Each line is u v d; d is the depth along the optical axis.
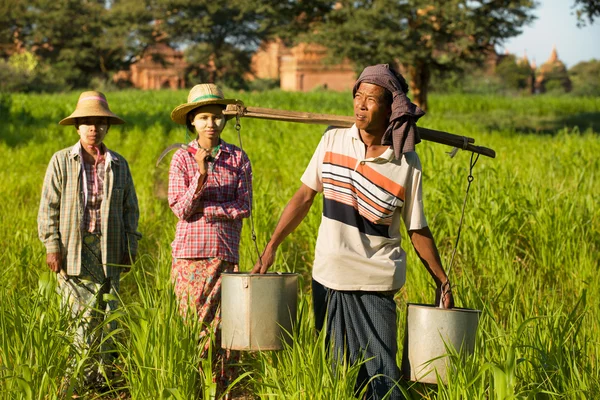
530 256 7.31
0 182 11.88
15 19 90.00
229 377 4.59
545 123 34.94
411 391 3.93
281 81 94.12
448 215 7.94
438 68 38.50
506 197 8.35
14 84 71.50
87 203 4.96
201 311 4.61
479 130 25.53
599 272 6.68
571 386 4.05
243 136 21.70
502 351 4.27
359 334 3.81
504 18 34.97
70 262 4.89
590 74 121.31
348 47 34.84
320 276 3.88
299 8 38.03
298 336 4.05
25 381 3.77
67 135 21.70
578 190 9.74
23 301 4.70
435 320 3.62
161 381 3.99
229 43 93.62
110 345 4.89
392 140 3.68
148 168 15.62
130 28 90.00
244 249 6.93
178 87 103.94
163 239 7.76
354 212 3.80
